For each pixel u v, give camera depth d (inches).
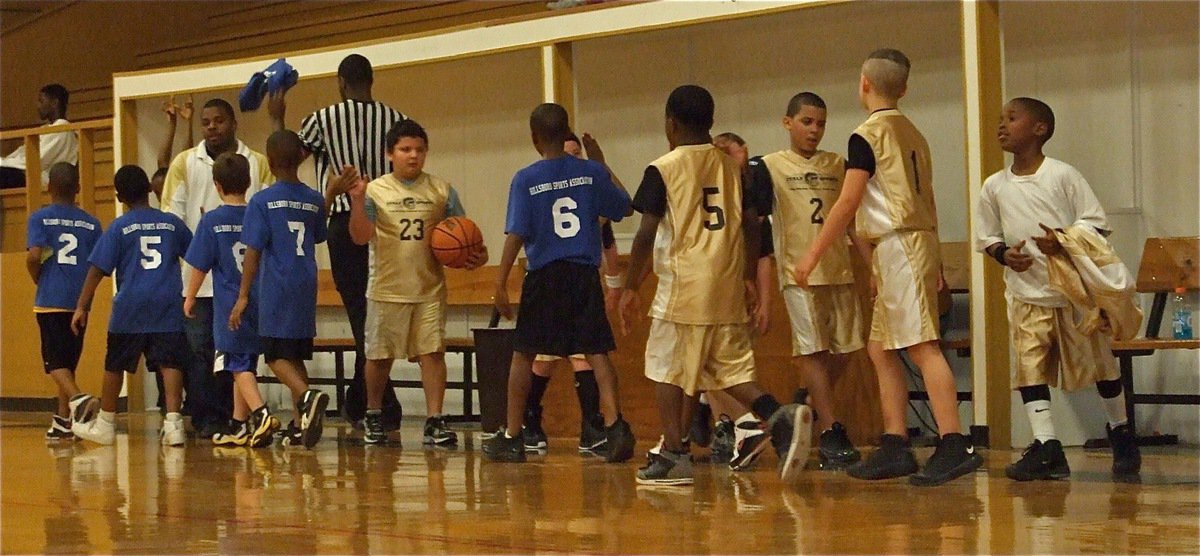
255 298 359.6
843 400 352.5
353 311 378.0
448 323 495.8
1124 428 276.4
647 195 254.8
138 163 518.3
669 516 214.1
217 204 398.0
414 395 511.8
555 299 304.8
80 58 706.2
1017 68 389.4
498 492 250.7
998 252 278.7
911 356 258.5
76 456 338.6
